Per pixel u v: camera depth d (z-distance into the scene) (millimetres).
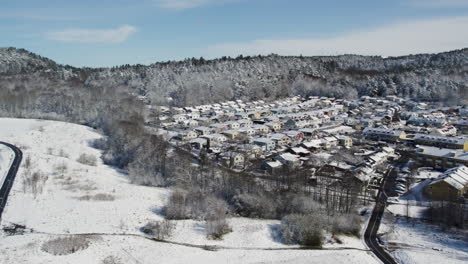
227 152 89000
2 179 59156
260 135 111812
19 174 61750
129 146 87688
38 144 90812
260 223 52781
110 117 116812
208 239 46656
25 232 43188
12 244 39281
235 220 54250
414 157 87312
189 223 51312
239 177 68625
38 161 70938
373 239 49344
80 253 39125
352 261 42500
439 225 52938
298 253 44125
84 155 82500
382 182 72000
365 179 68250
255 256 42906
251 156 89875
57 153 85750
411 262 42469
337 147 99188
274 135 106000
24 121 112375
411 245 47188
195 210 55344
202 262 40719
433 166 81625
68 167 70812
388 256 44688
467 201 59844
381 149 91875
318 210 55406
